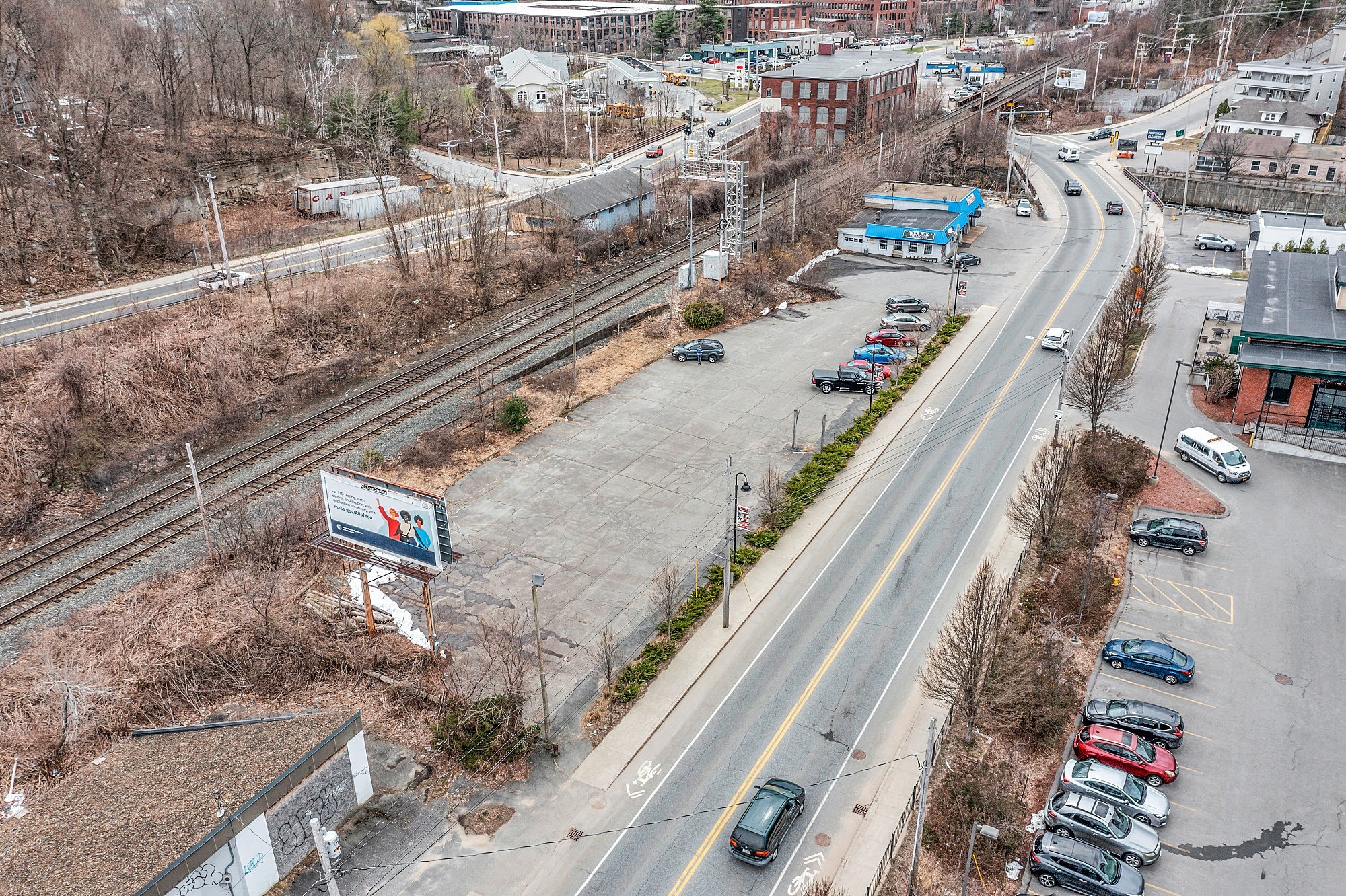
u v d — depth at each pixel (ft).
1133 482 194.70
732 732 137.18
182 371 224.12
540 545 177.58
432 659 147.23
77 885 96.27
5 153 300.81
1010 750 134.21
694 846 119.24
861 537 182.60
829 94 483.10
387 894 112.16
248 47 408.26
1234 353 228.22
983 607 133.59
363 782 123.24
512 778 128.77
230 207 352.08
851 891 112.98
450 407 227.61
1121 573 172.35
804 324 282.77
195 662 144.36
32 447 196.13
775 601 165.17
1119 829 118.52
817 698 143.43
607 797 126.21
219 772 111.86
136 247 293.64
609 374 248.32
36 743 131.13
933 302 297.74
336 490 148.77
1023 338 271.08
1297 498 193.36
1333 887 113.91
